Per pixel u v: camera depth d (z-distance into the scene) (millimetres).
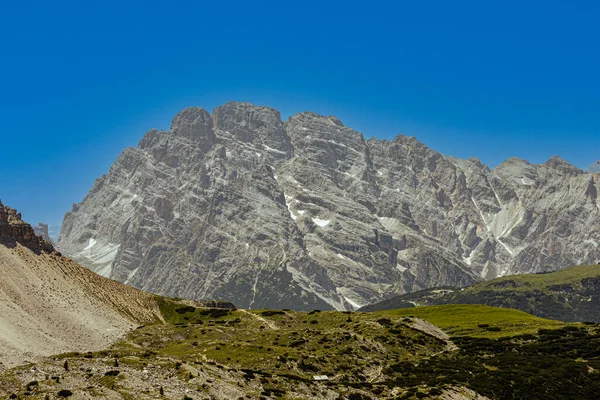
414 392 181375
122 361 151000
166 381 138000
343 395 170625
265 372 181000
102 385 128250
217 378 151250
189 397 129250
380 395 179500
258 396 147125
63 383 125750
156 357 167000
